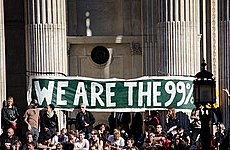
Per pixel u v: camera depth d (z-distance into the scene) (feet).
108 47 164.25
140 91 143.54
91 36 163.32
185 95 143.95
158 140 135.95
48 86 143.13
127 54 163.94
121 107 143.43
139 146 141.08
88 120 142.10
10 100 142.20
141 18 161.07
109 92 143.13
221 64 156.97
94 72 164.35
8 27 161.48
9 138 135.44
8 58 161.27
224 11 155.84
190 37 150.51
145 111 147.74
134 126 149.59
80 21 163.73
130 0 163.02
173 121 142.92
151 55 157.69
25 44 157.58
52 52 150.10
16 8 161.58
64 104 143.13
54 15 150.10
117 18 163.84
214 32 170.09
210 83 115.55
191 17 150.51
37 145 139.44
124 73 163.94
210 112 126.11
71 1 163.22
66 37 160.15
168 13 149.89
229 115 155.94
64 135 139.44
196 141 140.77
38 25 149.89
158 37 151.74
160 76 144.46
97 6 163.94
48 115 141.28
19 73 161.58
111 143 137.28
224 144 135.64
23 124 148.77
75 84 143.13
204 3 168.35
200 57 167.73
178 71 150.10
